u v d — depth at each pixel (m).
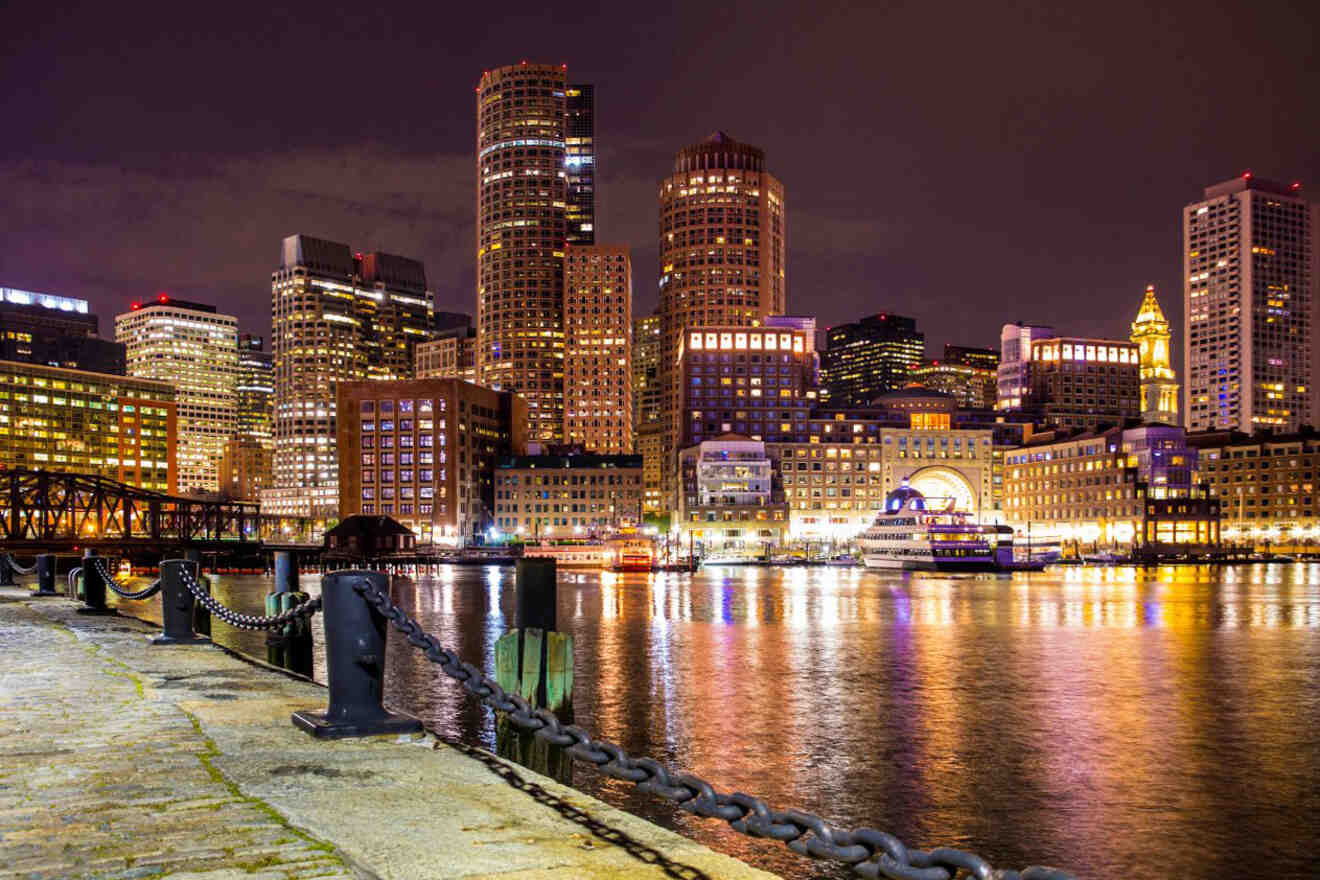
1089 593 120.81
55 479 146.62
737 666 54.00
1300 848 24.12
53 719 12.03
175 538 167.50
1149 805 27.47
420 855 6.95
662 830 7.63
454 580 159.62
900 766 31.45
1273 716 39.72
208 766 9.59
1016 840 24.72
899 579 160.25
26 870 6.60
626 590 128.38
